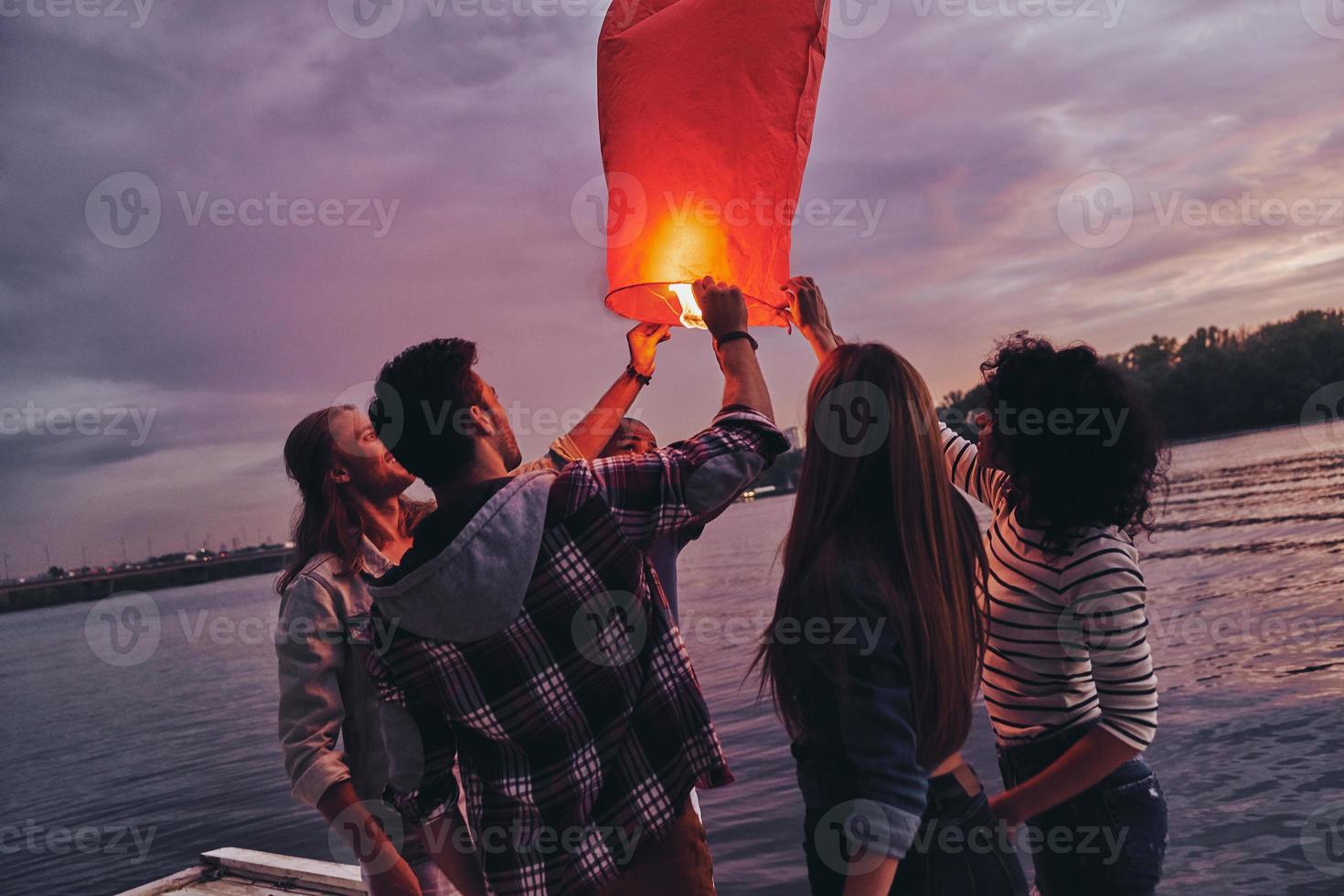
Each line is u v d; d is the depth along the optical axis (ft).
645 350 6.84
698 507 4.46
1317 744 25.90
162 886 11.61
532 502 4.24
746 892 19.94
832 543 4.33
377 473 6.10
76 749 65.00
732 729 38.29
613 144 5.42
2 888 30.37
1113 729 4.97
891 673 4.08
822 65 5.32
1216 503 140.56
